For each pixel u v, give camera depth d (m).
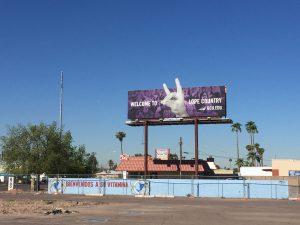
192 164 72.75
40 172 70.38
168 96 66.81
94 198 48.91
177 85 66.56
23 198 47.12
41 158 71.00
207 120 64.44
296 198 51.03
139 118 67.88
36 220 23.23
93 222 22.77
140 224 22.16
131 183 57.66
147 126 67.56
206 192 55.03
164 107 66.69
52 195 54.88
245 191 53.81
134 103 68.44
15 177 68.25
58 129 72.88
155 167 72.94
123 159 75.62
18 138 71.38
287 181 53.09
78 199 46.31
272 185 53.31
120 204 38.28
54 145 71.38
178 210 31.92
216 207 35.62
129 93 69.00
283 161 78.25
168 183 56.50
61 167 71.12
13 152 70.38
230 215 28.05
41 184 78.81
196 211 31.16
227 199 50.06
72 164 72.31
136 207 34.69
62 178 60.56
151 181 57.12
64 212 28.25
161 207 34.94
